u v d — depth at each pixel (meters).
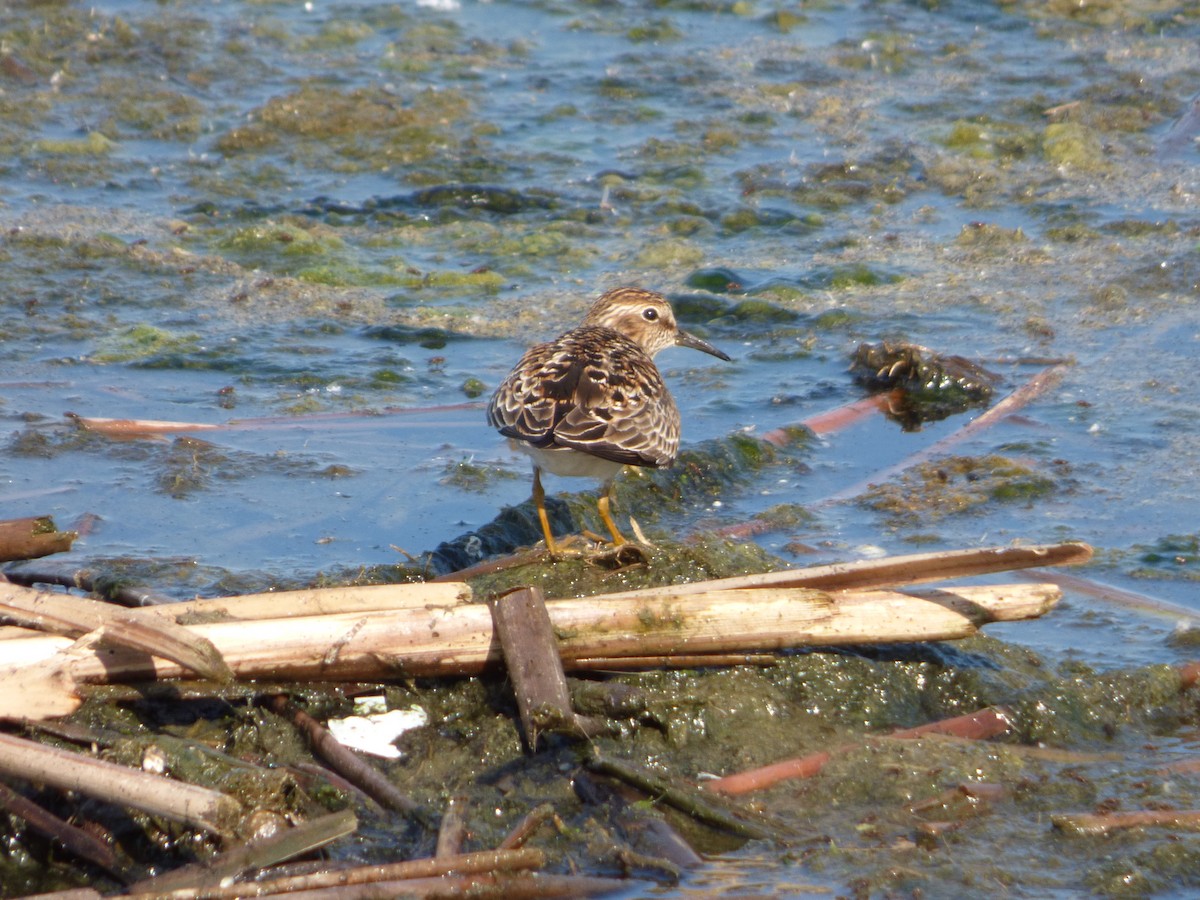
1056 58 23.36
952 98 21.95
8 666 8.09
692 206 18.88
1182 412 13.89
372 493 12.38
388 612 8.61
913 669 9.34
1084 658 9.92
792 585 9.01
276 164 20.02
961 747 8.76
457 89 22.31
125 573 10.65
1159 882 7.64
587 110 21.80
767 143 20.75
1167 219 18.20
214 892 7.11
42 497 12.06
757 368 15.20
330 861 7.63
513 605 8.66
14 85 21.80
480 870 7.36
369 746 8.56
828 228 18.41
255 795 7.67
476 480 12.66
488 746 8.55
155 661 8.31
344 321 15.98
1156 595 10.80
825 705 9.09
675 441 11.24
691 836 8.02
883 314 16.16
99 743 7.89
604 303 13.76
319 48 23.89
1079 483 12.66
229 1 25.58
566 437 10.35
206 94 21.98
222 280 16.86
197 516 11.86
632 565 9.79
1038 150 20.39
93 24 24.02
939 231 18.30
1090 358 15.07
